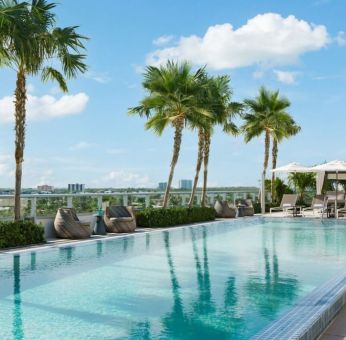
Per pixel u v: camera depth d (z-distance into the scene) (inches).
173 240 517.7
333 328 203.0
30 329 207.5
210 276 321.1
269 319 222.2
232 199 986.7
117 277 317.7
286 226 698.8
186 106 687.1
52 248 427.2
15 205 449.4
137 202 668.7
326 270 342.0
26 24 407.8
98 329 207.8
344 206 852.6
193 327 211.2
